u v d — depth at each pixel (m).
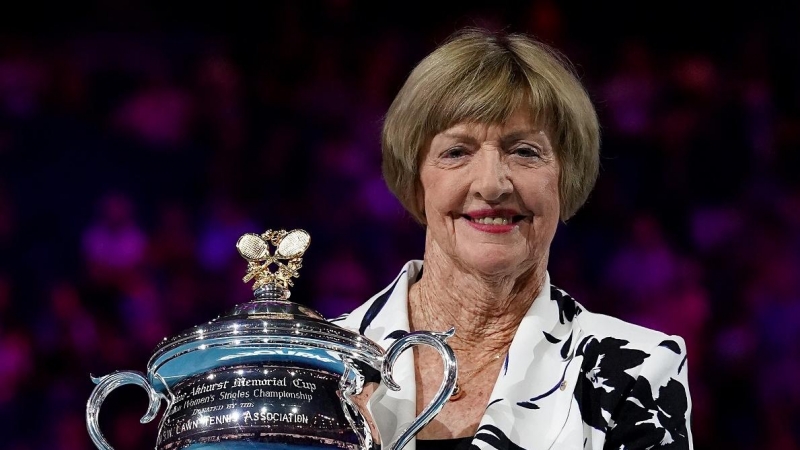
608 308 6.68
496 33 2.94
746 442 6.61
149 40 6.83
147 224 6.62
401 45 6.89
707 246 6.71
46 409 6.43
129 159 6.70
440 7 6.91
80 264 6.58
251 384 2.46
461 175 2.78
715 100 6.83
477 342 2.94
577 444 2.68
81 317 6.51
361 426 2.51
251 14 6.88
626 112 6.83
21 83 6.73
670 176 6.78
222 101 6.77
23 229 6.61
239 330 2.47
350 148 6.74
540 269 2.95
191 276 6.55
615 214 6.76
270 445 2.41
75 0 6.81
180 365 2.52
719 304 6.68
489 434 2.69
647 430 2.72
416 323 3.04
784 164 6.75
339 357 2.50
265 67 6.83
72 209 6.65
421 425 2.47
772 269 6.65
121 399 6.48
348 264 6.56
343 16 6.93
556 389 2.78
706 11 6.86
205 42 6.85
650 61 6.86
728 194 6.77
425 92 2.80
